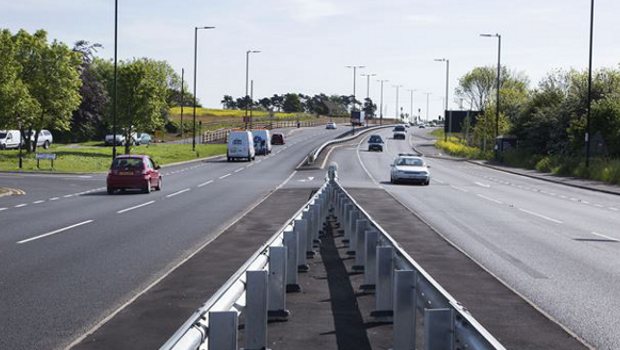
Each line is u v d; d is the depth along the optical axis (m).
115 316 9.31
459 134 130.38
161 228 19.44
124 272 12.72
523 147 70.50
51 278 12.09
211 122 141.50
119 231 18.72
